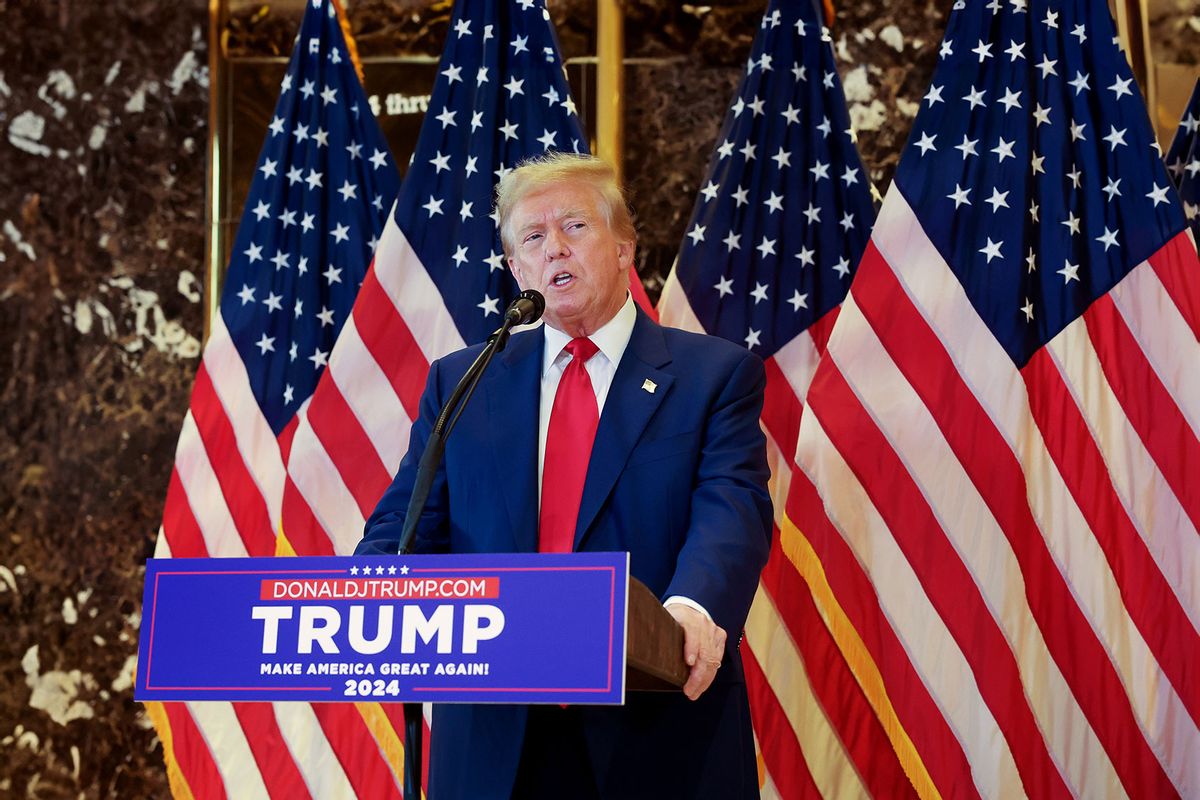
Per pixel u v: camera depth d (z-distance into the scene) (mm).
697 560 8031
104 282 17062
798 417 14484
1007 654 12953
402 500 9445
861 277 13922
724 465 8820
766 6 16719
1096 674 13023
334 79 16172
